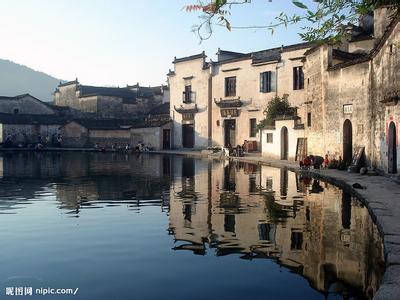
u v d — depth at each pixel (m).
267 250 7.88
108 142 57.00
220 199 13.95
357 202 12.89
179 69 49.91
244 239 8.70
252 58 40.50
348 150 22.66
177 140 50.69
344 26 4.11
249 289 5.98
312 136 26.52
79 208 12.43
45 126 60.41
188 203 13.20
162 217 11.02
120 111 65.88
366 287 6.06
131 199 14.11
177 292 5.89
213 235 9.04
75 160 34.88
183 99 49.19
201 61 46.69
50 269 6.89
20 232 9.39
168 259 7.37
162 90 67.19
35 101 64.38
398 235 7.89
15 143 57.00
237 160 33.62
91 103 65.56
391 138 17.66
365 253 7.67
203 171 24.23
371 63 19.92
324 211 11.58
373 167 19.61
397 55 16.78
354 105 21.52
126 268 6.90
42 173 23.41
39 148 53.34
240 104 41.81
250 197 14.30
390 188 14.30
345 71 22.30
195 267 6.93
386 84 18.00
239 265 7.02
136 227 9.84
